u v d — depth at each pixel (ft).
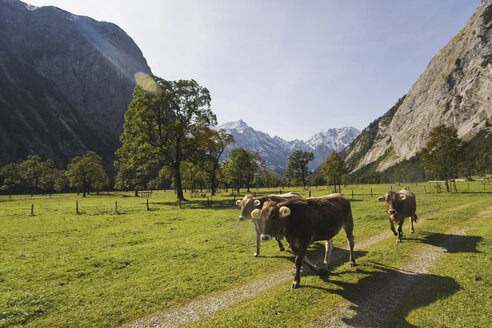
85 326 17.58
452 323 16.16
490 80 557.74
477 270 24.17
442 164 132.57
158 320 18.22
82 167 241.35
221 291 22.49
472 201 82.64
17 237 45.68
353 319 17.26
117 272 27.66
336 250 34.32
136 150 124.88
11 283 24.86
